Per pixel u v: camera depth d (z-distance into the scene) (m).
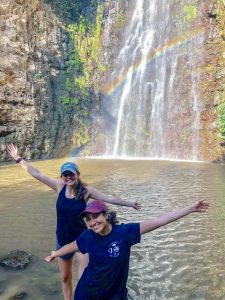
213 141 28.34
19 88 27.62
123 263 3.30
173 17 33.00
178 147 30.86
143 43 34.75
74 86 33.19
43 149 30.03
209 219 9.69
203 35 30.52
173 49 32.59
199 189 14.26
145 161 27.56
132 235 3.29
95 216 3.25
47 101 30.48
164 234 8.42
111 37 35.91
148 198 12.66
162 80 32.97
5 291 5.48
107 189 14.52
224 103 27.03
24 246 7.67
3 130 26.39
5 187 15.02
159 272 6.26
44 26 31.16
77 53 33.88
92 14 35.91
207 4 30.19
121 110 34.56
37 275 6.08
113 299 3.34
